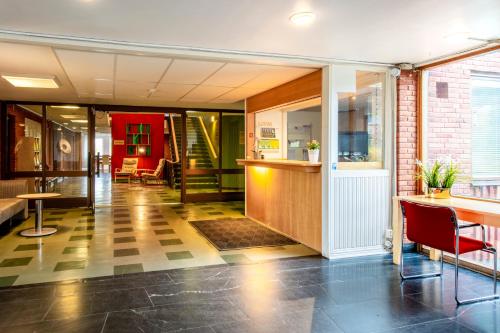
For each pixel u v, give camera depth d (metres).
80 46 3.57
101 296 3.28
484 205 3.56
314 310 3.04
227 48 3.89
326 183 4.47
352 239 4.55
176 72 4.82
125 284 3.57
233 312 2.98
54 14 2.90
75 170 8.20
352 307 3.11
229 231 5.84
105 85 5.80
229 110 9.13
